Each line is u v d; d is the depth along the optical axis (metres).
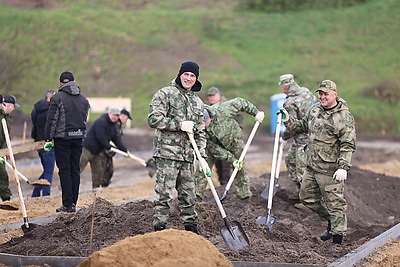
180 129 11.58
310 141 13.16
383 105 52.31
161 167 11.72
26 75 53.28
